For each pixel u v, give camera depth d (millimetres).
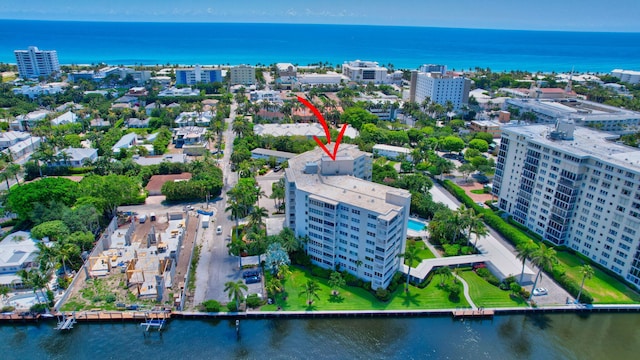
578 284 143875
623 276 147625
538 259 133750
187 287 141375
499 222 181750
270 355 118312
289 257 155500
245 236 171625
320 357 117812
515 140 186875
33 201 168375
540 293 141750
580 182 158250
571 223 165750
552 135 175500
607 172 147000
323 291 141750
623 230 144750
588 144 168500
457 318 132500
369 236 137375
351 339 124375
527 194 182000
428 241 172625
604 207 150500
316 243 152625
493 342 124500
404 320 132125
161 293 135250
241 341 123000
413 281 147500
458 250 163750
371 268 140875
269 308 132875
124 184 184375
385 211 134250
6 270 141875
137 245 165000
